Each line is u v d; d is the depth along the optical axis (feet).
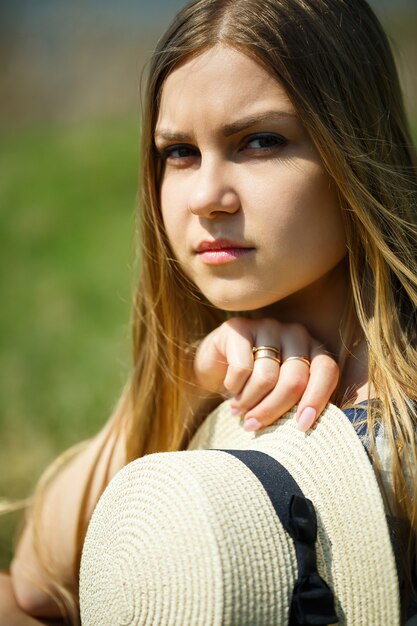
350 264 3.10
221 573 2.63
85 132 13.00
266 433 3.04
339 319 3.20
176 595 2.67
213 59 2.99
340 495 2.81
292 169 2.99
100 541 2.84
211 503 2.70
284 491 2.80
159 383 3.44
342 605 2.77
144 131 3.22
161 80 3.11
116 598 2.75
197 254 3.08
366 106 3.13
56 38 15.52
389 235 3.11
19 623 3.47
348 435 2.85
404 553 2.84
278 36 2.99
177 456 2.85
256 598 2.66
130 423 3.48
